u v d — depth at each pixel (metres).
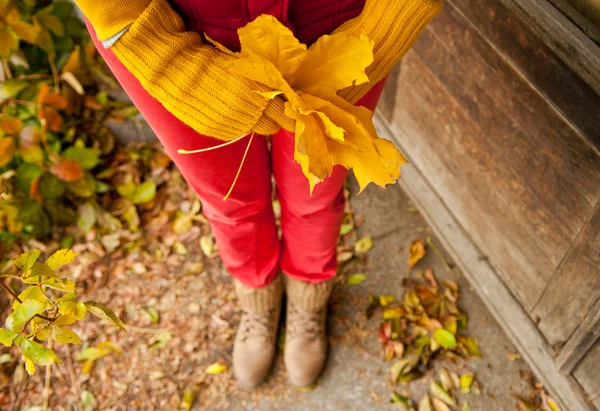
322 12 0.74
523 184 1.15
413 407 1.38
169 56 0.67
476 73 1.14
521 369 1.41
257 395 1.42
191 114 0.71
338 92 0.73
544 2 0.88
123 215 1.68
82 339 1.51
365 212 1.66
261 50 0.66
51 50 1.56
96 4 0.64
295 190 1.03
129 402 1.43
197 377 1.45
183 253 1.63
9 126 1.50
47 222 1.60
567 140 0.98
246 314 1.41
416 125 1.48
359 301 1.53
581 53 0.83
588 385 1.24
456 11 1.10
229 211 1.05
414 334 1.47
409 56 1.34
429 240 1.61
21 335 0.71
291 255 1.27
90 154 1.61
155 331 1.52
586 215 1.01
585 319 1.13
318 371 1.41
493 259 1.41
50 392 1.44
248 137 0.90
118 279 1.60
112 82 1.69
